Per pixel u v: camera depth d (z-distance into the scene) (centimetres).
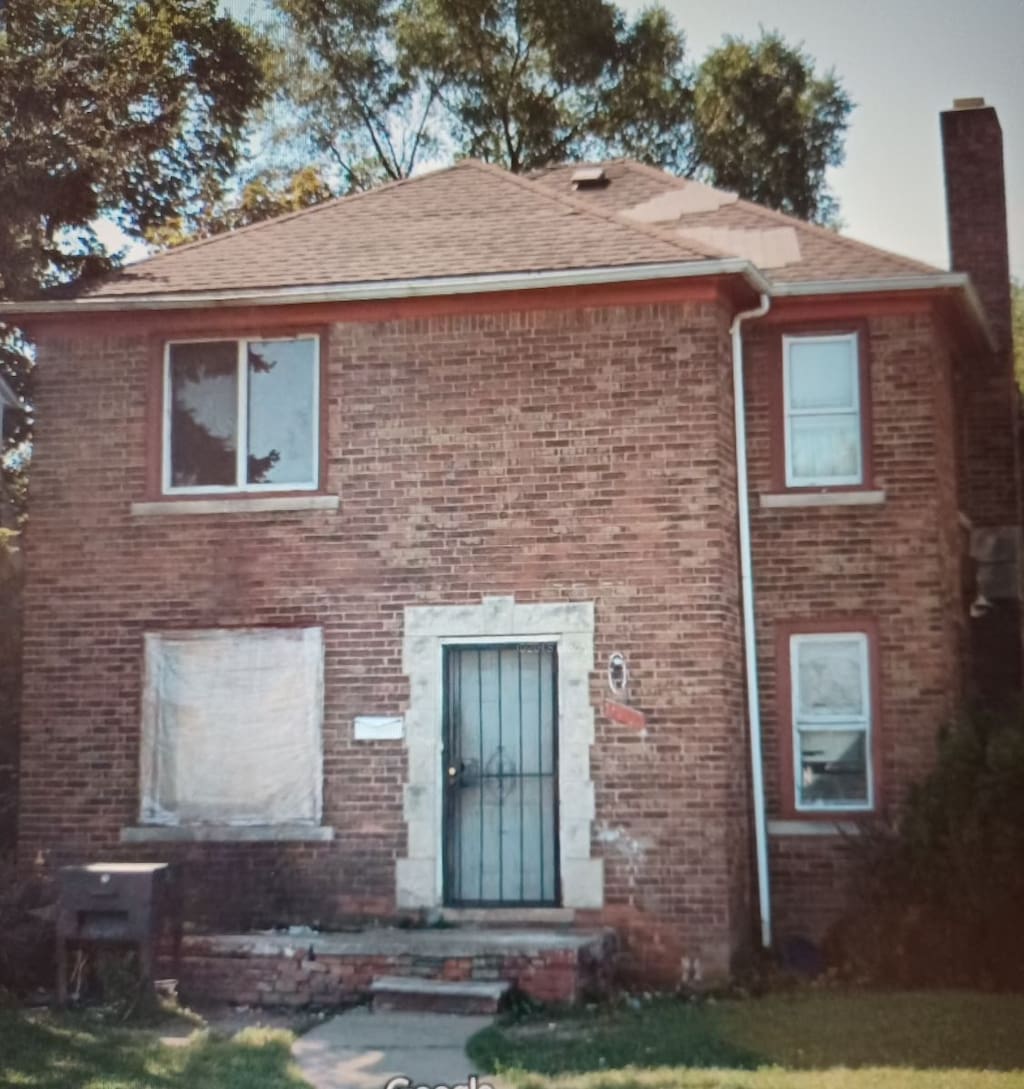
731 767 1276
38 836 1370
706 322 1312
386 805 1311
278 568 1358
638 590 1290
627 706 1277
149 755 1361
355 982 1151
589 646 1290
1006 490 1586
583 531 1307
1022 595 1573
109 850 1355
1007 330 1617
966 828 1195
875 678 1362
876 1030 1016
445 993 1108
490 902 1301
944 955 1193
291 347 1395
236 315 1384
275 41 2784
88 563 1394
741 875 1291
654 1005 1144
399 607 1330
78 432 1412
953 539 1474
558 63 2777
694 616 1278
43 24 1981
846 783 1359
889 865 1252
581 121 2802
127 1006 1083
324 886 1311
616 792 1268
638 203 1692
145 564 1384
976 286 1631
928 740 1348
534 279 1306
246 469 1383
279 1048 985
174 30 2139
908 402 1393
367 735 1322
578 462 1316
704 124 2677
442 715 1320
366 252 1424
